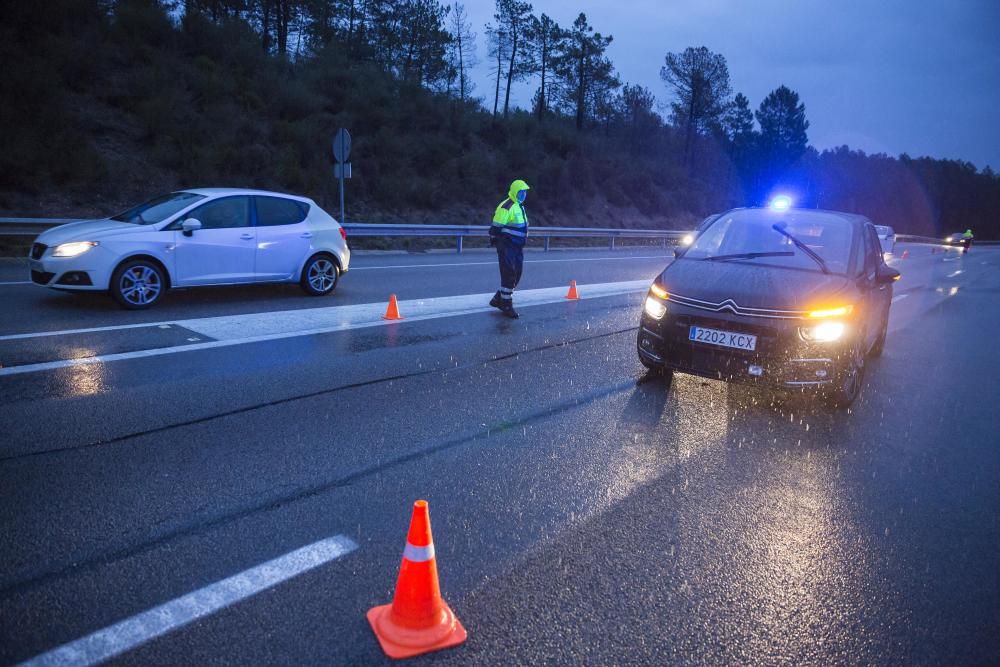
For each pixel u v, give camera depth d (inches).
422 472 157.3
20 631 95.5
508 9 2107.5
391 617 99.1
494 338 309.6
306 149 928.9
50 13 812.0
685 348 218.4
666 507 146.2
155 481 144.3
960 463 183.9
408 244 768.9
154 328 283.6
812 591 117.1
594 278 579.5
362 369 243.4
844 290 219.0
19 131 645.9
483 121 1375.5
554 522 136.7
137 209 349.7
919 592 118.9
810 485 162.9
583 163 1453.0
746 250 249.3
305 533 126.6
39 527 123.2
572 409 210.5
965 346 363.6
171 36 970.1
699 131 2314.2
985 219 3725.4
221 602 104.7
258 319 315.6
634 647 99.7
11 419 174.7
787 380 207.2
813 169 2874.0
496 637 100.2
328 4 1459.2
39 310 305.1
